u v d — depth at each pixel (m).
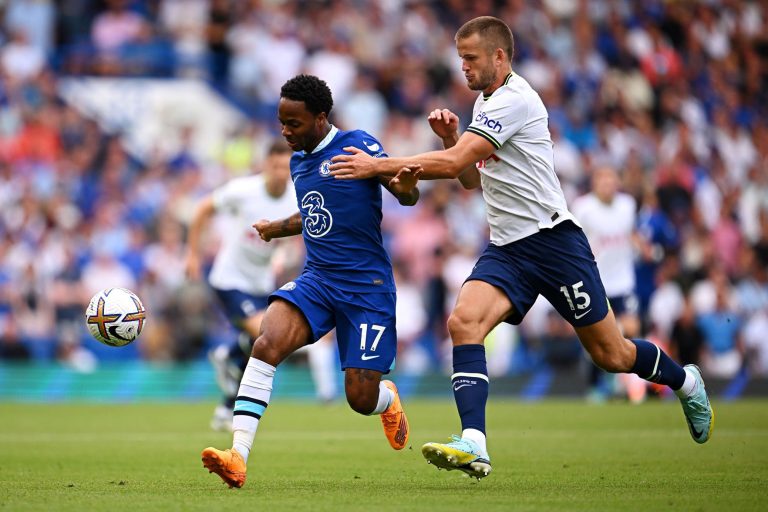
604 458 28.98
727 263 76.38
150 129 86.62
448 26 94.88
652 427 39.50
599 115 86.00
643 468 26.38
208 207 41.03
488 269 23.14
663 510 18.64
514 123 22.62
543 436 36.00
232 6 93.00
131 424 43.00
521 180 22.97
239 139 82.06
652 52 92.69
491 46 22.97
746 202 82.12
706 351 62.50
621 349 23.69
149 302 67.50
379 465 27.86
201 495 20.95
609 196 50.91
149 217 74.69
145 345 67.31
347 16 93.00
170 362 67.00
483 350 22.45
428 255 73.94
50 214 72.00
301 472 26.12
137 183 78.25
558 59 92.25
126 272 70.75
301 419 45.72
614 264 51.28
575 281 22.95
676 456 29.36
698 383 24.84
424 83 89.56
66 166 79.31
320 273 23.22
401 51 91.62
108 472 26.05
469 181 24.70
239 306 40.53
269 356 22.30
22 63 86.56
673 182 75.69
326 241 23.16
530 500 19.89
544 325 66.06
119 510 18.59
